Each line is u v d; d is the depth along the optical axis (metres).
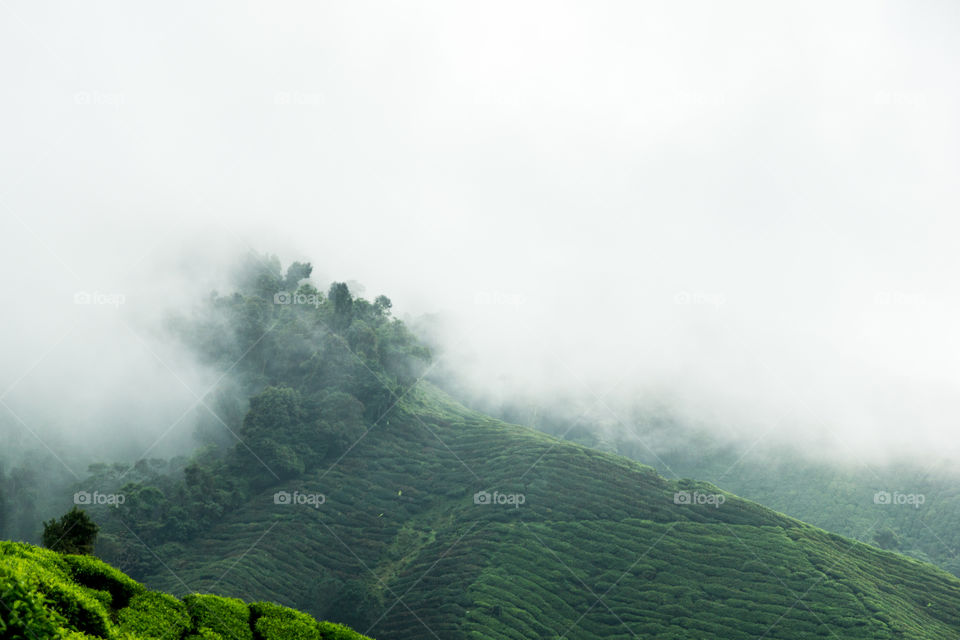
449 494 173.75
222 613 51.06
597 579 135.62
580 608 128.12
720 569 136.75
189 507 161.62
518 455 184.62
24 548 44.25
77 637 34.41
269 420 188.38
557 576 136.75
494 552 144.38
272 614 54.41
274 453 177.88
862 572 140.62
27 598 32.56
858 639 117.06
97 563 46.78
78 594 38.34
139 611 46.00
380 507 169.25
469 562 142.00
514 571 137.75
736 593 129.62
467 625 120.88
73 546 60.91
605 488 167.12
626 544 145.62
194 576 139.00
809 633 119.06
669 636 118.81
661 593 130.38
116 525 156.75
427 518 166.00
